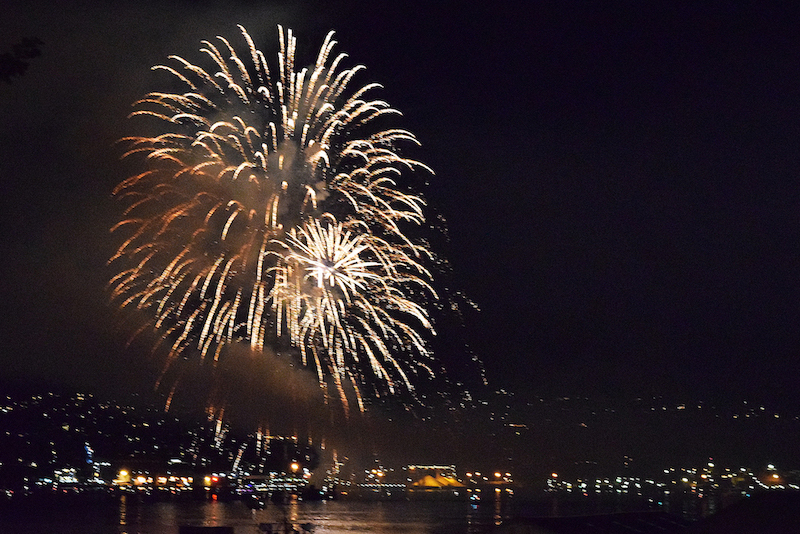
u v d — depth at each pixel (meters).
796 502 35.38
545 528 46.66
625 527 48.50
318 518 93.25
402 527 81.19
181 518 92.50
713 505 118.12
